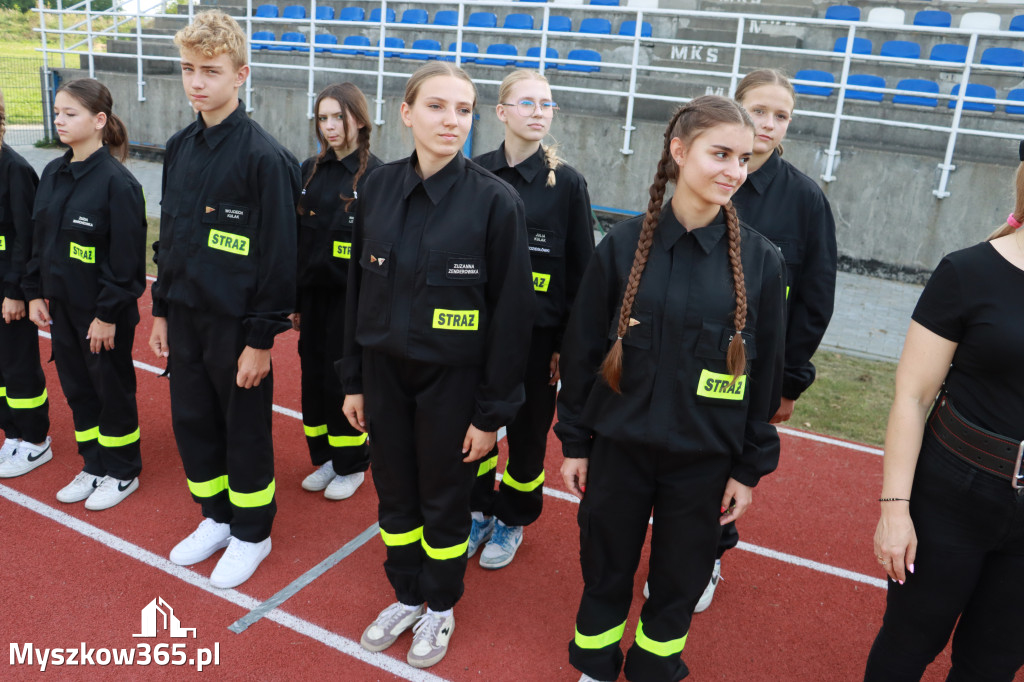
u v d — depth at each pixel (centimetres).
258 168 301
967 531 204
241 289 307
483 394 267
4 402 418
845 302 858
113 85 1535
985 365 195
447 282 257
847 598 345
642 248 227
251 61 1455
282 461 445
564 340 250
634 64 1041
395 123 1231
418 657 282
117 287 353
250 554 333
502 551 353
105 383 367
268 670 279
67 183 359
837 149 965
